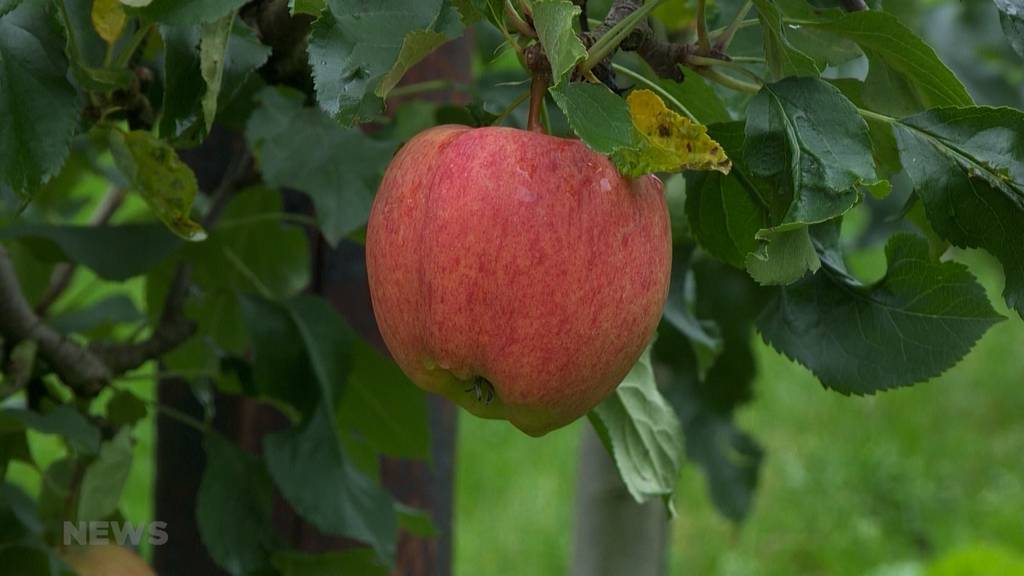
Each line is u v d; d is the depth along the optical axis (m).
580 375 0.88
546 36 0.86
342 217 1.05
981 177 0.92
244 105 1.11
